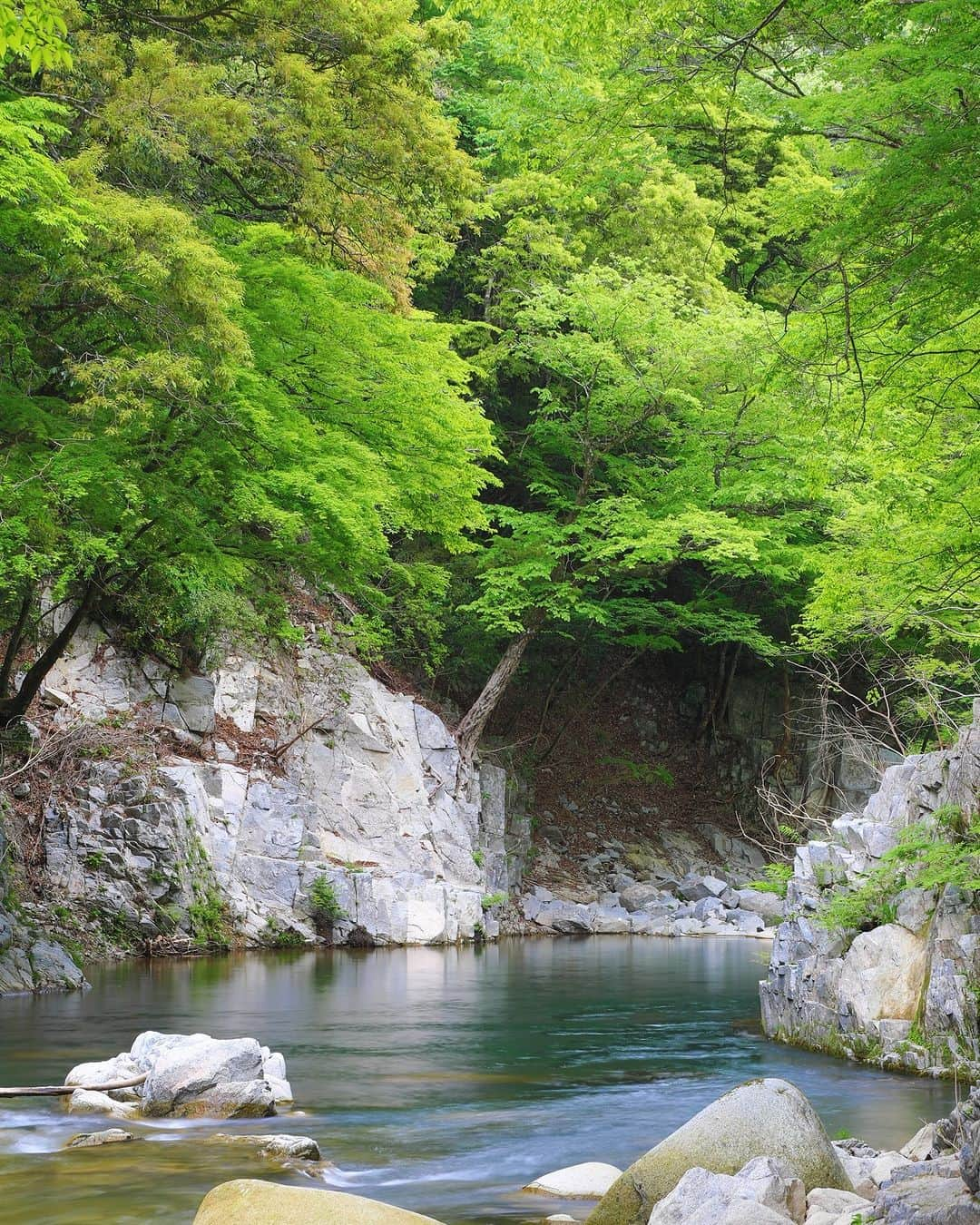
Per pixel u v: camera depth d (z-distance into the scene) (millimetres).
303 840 24484
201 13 14375
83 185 11977
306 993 16828
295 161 14875
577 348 28609
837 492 19219
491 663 33594
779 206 8602
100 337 13609
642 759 37344
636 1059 12445
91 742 21375
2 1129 9055
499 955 23250
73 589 21422
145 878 20750
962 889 12234
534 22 8867
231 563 14992
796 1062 12391
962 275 7523
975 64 7180
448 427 17141
